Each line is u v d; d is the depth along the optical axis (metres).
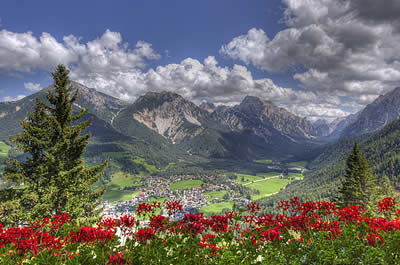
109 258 4.93
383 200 6.46
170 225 6.20
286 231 6.11
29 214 15.57
